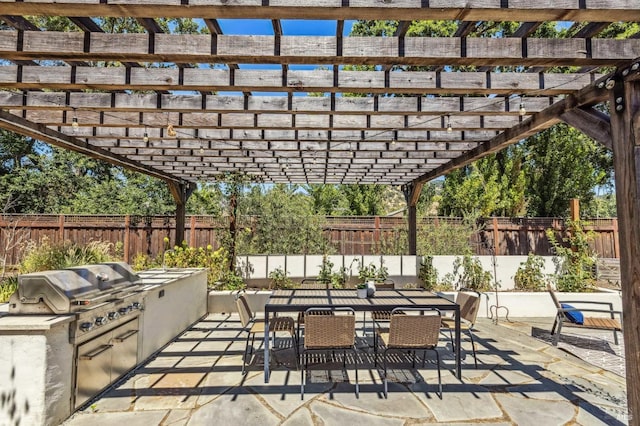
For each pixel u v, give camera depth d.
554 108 3.32
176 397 3.14
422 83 2.99
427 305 3.64
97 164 15.32
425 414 2.87
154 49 2.45
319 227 8.32
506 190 11.49
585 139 11.90
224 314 6.39
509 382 3.50
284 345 4.70
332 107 3.58
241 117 4.08
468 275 7.17
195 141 5.04
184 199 7.88
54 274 2.80
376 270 7.35
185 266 7.06
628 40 2.47
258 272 7.47
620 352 4.41
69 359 2.74
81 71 2.89
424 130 4.32
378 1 2.01
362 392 3.28
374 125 4.08
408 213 8.18
